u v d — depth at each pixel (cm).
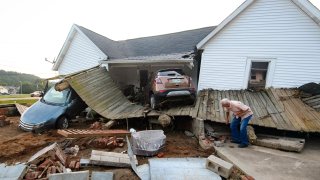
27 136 657
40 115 727
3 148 545
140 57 1214
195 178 402
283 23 823
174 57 989
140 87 1402
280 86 848
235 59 911
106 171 403
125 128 780
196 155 546
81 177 351
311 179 398
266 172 423
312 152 568
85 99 803
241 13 881
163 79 804
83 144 580
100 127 738
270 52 852
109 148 565
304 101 743
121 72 1521
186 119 805
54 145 473
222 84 941
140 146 534
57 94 847
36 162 419
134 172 400
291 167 453
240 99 818
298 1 773
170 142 648
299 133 721
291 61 823
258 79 897
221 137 674
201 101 854
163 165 455
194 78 1134
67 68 1518
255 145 610
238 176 413
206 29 1348
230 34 911
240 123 616
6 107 1083
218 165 421
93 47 1337
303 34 797
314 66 790
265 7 844
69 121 835
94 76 962
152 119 777
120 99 968
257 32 866
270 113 693
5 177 360
